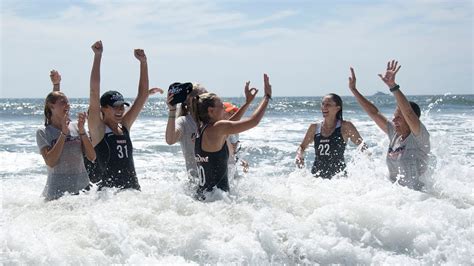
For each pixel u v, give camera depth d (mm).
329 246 4328
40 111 37938
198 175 5223
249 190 5496
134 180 5453
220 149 5004
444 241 4508
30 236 3928
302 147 7086
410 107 5500
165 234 4246
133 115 5719
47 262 3723
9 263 3666
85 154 5473
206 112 5000
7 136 16188
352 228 4559
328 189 5652
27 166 10031
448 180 6125
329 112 6715
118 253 3994
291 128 18969
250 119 4766
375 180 5984
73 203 4793
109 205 4672
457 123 20078
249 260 4129
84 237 4043
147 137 15648
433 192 5676
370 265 4242
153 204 4711
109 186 5301
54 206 4746
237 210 4656
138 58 5781
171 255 4090
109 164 5297
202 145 5027
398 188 5551
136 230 4234
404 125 5777
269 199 5105
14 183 7363
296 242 4320
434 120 22156
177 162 10641
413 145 5699
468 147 12102
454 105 41250
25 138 15602
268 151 12148
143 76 5824
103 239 4066
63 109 5277
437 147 6453
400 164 5777
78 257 3826
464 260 4336
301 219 4691
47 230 4117
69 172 5352
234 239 4246
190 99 5742
